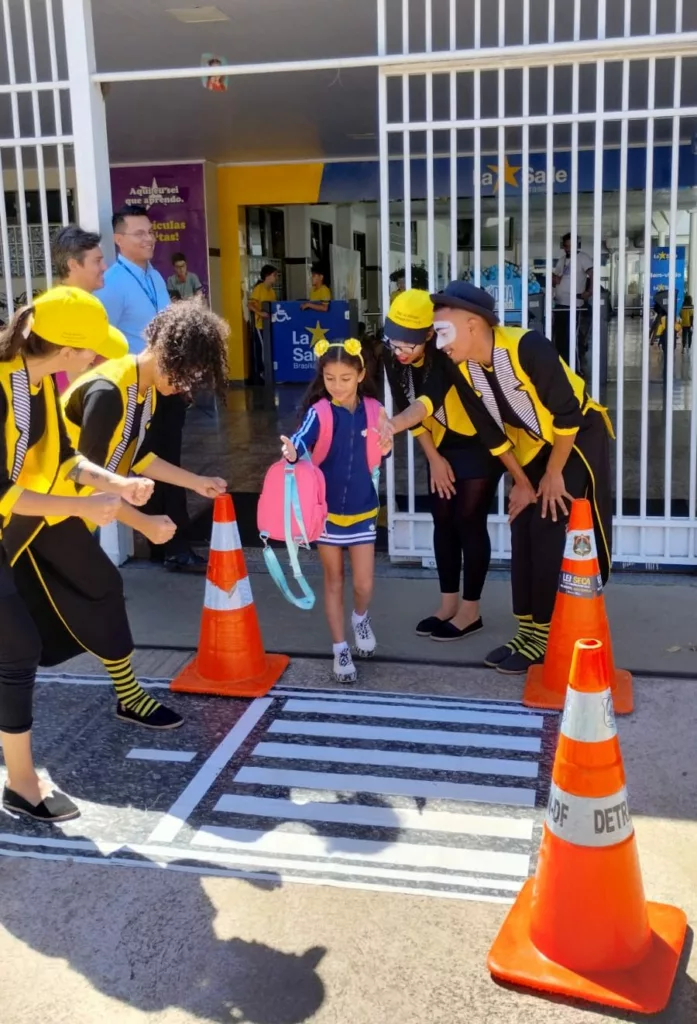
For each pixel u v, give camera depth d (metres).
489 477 4.15
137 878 2.70
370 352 3.87
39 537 3.21
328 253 18.28
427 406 3.87
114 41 7.70
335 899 2.59
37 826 2.96
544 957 2.30
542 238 14.91
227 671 3.90
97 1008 2.24
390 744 3.42
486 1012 2.19
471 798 3.06
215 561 3.91
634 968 2.27
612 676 3.72
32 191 13.99
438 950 2.39
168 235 15.13
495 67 4.74
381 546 5.91
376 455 3.80
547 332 4.97
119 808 3.06
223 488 3.65
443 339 3.53
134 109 10.56
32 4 6.36
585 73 8.41
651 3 4.54
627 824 2.27
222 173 15.31
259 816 2.99
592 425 3.75
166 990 2.29
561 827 2.27
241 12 6.91
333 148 13.81
